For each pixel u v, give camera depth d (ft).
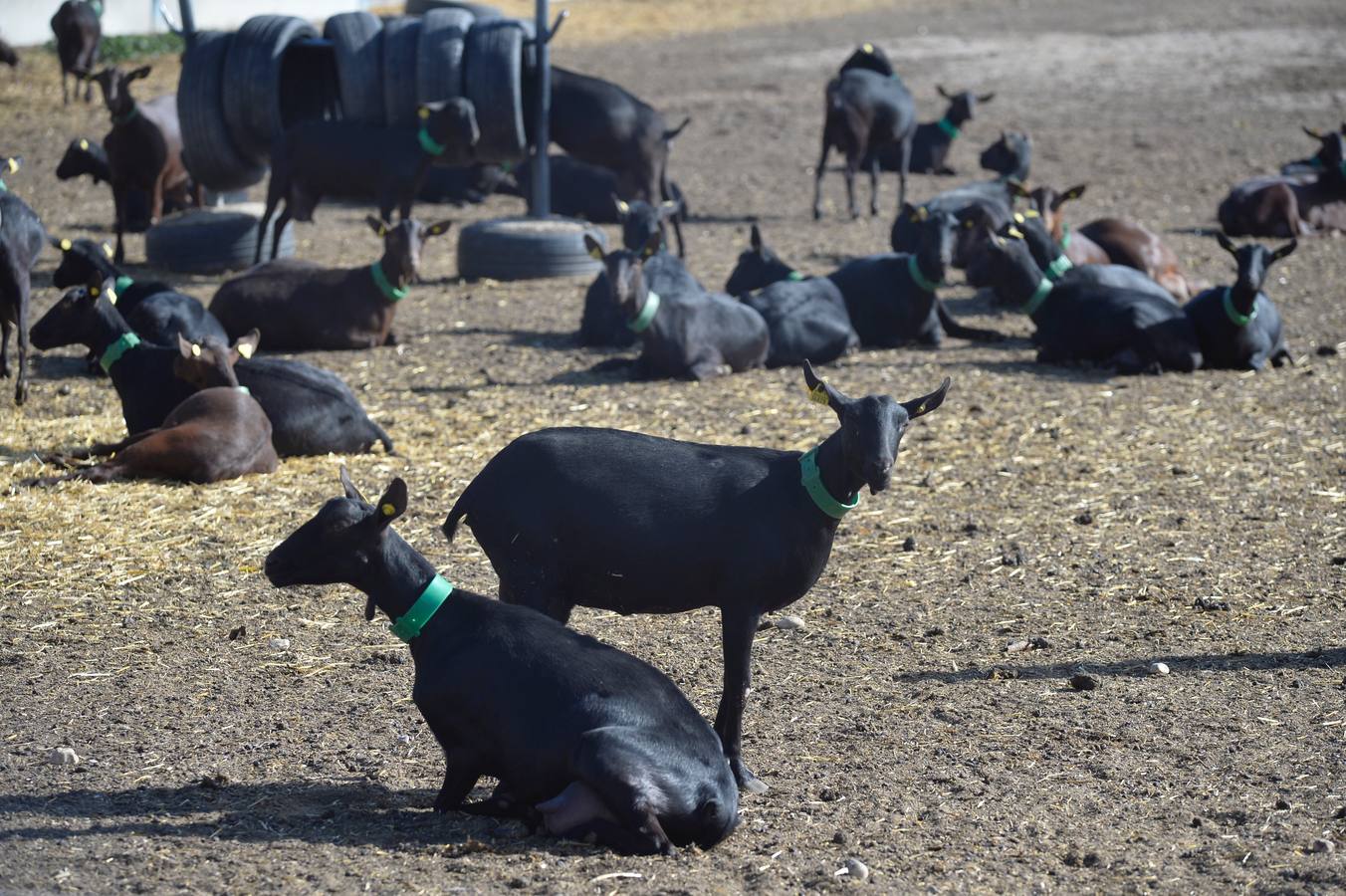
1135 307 45.03
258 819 19.16
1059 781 20.72
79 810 19.36
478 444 37.19
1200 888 17.61
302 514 31.83
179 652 25.27
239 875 17.51
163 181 66.13
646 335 43.32
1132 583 28.89
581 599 21.25
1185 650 25.72
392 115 59.82
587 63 115.03
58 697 23.38
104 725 22.35
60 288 43.45
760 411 40.47
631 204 53.72
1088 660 25.31
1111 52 116.06
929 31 129.29
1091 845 18.74
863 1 148.87
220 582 28.32
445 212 72.28
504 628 18.86
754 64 114.62
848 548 30.83
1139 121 92.43
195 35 61.46
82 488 32.65
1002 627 26.78
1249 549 30.76
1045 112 96.32
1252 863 18.24
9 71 99.60
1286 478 35.29
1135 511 33.04
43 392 41.78
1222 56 112.68
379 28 60.85
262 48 59.52
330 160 57.36
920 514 32.78
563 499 20.57
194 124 59.82
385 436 36.58
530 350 47.75
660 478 20.57
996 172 81.71
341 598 27.84
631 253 42.52
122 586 28.02
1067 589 28.63
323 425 35.58
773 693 23.89
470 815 19.26
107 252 43.34
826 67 112.78
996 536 31.55
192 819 19.15
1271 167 79.97
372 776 20.79
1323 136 66.74
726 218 70.90
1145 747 21.85
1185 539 31.32
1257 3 137.08
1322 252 63.46
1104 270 47.47
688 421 39.45
